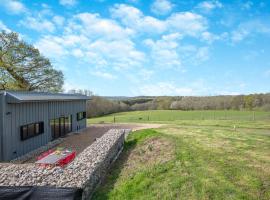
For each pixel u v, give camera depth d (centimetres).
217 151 1354
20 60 3569
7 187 784
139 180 1044
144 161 1369
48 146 2016
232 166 1077
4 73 3478
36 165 1164
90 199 949
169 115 5150
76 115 2884
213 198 812
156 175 1068
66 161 1327
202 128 2647
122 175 1198
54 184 875
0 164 1165
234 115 4647
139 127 3166
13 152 1586
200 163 1152
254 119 3809
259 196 802
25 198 775
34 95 1858
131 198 919
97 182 1083
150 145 1697
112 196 962
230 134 2009
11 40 3503
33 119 1838
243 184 889
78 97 2862
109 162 1366
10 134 1555
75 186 861
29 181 903
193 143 1599
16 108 1617
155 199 867
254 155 1248
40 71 3744
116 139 1653
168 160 1248
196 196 839
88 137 2484
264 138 1767
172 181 978
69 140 2319
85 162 1119
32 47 3647
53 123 2242
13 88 3488
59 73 3912
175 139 1753
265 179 920
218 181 924
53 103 2220
